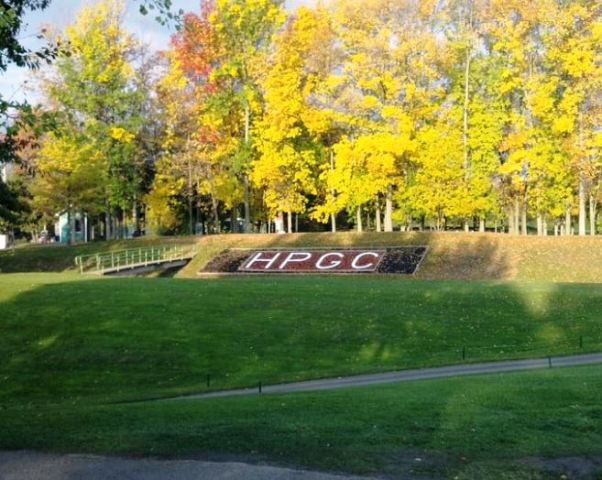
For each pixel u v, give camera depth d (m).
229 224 72.69
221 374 18.58
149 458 7.78
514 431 8.54
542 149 40.38
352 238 44.94
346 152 44.03
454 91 45.62
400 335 21.88
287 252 44.22
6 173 45.00
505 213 52.25
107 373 18.86
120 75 48.88
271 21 46.12
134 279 31.89
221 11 45.62
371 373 17.70
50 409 12.19
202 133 48.50
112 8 48.50
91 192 48.16
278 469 7.24
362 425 9.01
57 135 9.88
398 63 43.56
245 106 46.91
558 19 39.19
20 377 18.69
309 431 8.70
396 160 43.91
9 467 7.62
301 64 45.34
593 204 47.28
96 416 10.35
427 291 27.42
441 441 8.13
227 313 23.77
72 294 26.02
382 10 43.16
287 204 47.25
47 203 47.97
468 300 25.75
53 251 49.94
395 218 54.66
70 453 8.08
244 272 41.97
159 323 22.50
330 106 47.09
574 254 38.66
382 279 36.59
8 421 10.09
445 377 15.56
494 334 22.02
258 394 14.23
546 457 7.55
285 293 26.94
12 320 22.81
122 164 51.31
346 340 21.44
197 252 46.91
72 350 20.34
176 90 50.62
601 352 19.28
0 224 47.16
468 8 44.12
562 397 10.62
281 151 45.78
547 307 24.73
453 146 42.84
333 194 47.78
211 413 10.41
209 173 50.34
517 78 41.25
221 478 7.02
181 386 17.52
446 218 55.66
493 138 42.59
